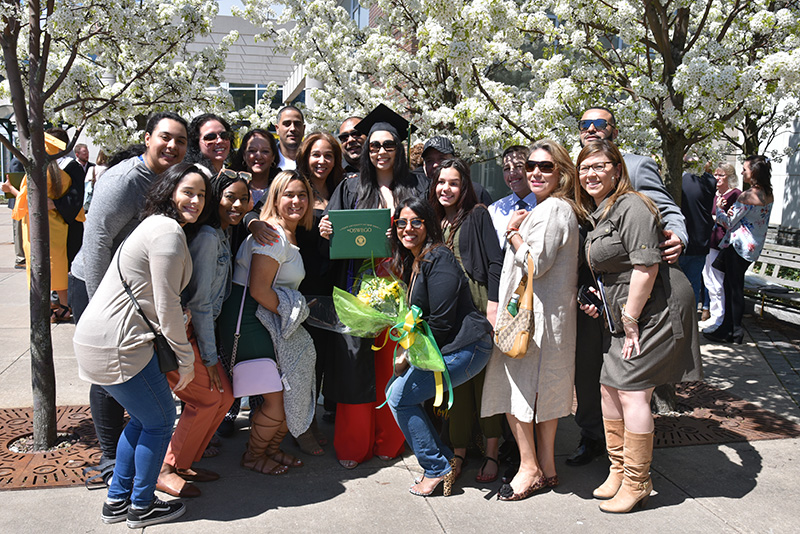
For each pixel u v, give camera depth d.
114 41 5.03
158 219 2.94
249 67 16.38
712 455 3.98
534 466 3.49
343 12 7.48
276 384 3.53
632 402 3.24
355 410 3.84
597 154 3.33
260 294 3.54
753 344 6.46
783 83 4.21
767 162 6.15
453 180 3.66
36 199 3.81
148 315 2.94
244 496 3.45
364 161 4.07
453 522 3.21
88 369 2.90
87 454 3.87
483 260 3.64
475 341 3.37
